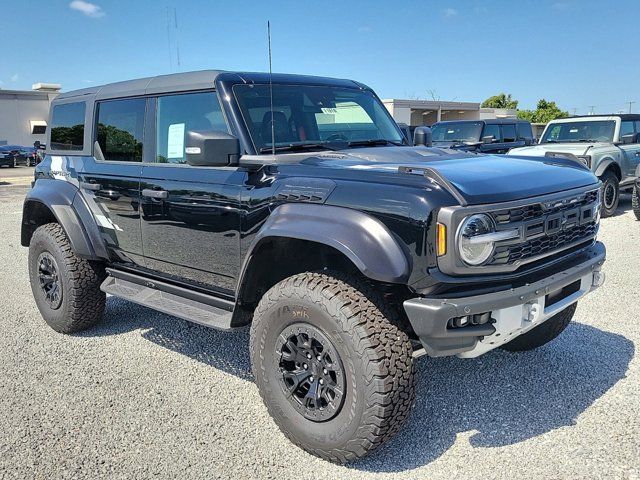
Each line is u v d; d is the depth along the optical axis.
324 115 4.09
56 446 3.17
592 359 4.18
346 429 2.85
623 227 9.55
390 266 2.71
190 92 3.93
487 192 2.80
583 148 10.61
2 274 7.41
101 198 4.52
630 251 7.61
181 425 3.39
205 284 3.91
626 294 5.70
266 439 3.24
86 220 4.66
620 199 13.61
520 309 2.92
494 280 2.83
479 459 2.99
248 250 3.27
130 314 5.52
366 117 4.41
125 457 3.06
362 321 2.77
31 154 36.59
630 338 4.57
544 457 2.98
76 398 3.75
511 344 4.28
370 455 3.04
